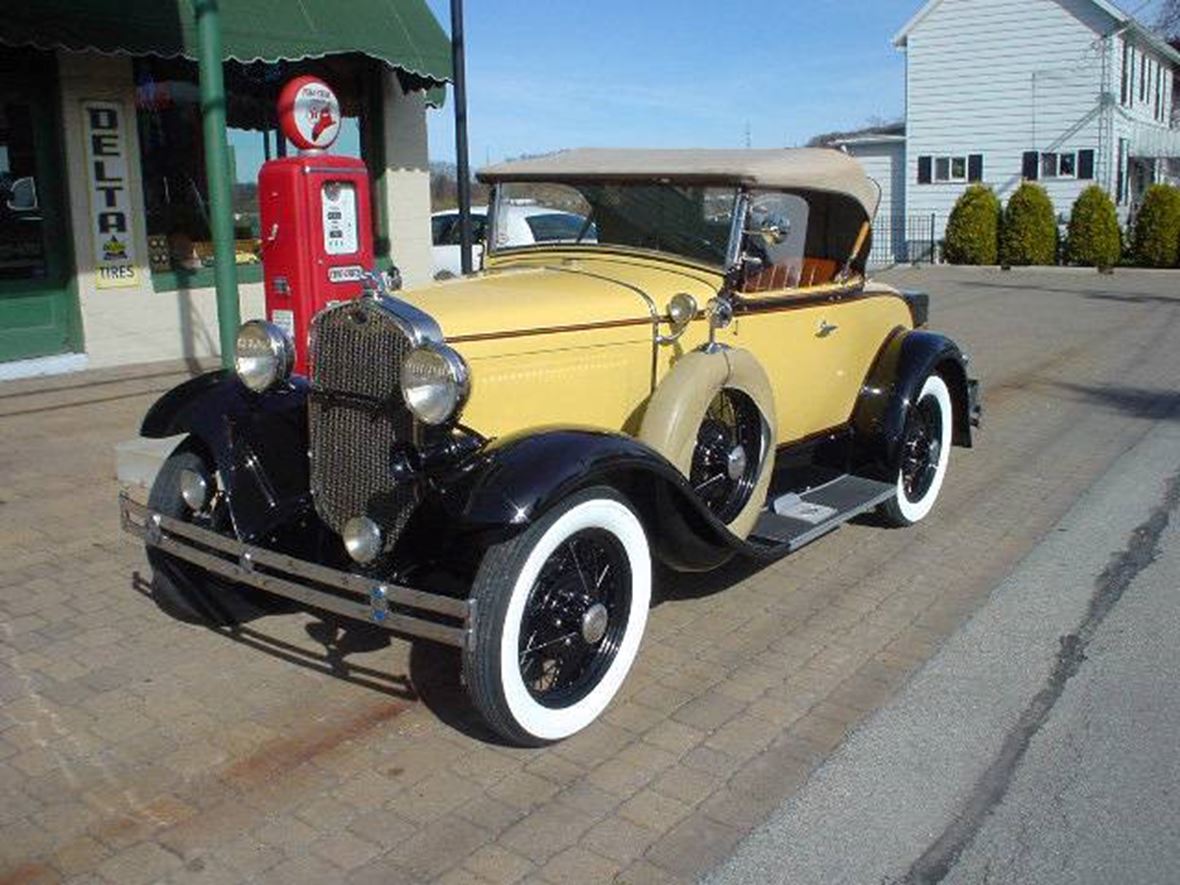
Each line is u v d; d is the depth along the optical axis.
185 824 3.30
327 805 3.41
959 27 28.22
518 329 4.10
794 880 3.06
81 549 5.52
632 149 5.52
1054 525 6.26
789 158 5.05
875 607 5.03
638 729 3.90
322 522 4.32
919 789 3.52
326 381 3.97
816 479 5.95
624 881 3.05
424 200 12.12
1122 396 10.12
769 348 5.13
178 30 8.73
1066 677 4.31
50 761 3.63
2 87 8.91
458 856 3.15
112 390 8.88
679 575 5.39
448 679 4.26
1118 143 27.80
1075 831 3.30
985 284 21.34
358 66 11.36
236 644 4.54
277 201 6.54
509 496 3.46
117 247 9.74
